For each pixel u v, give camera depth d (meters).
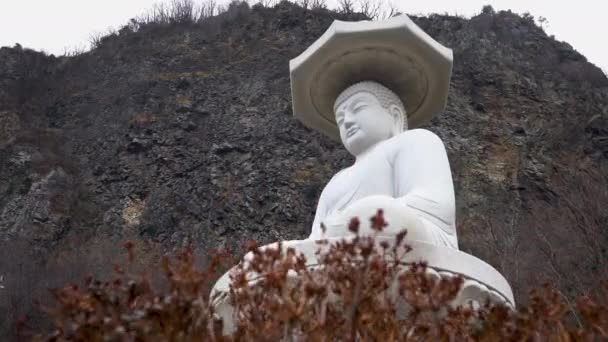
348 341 3.73
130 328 3.44
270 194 28.83
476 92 32.72
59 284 20.20
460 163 28.94
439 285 4.02
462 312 4.16
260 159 30.42
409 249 4.59
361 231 5.34
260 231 27.62
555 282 15.72
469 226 23.14
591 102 32.25
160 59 36.22
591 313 4.07
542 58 34.84
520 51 35.12
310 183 29.23
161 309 3.50
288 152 30.58
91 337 3.47
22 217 28.05
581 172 26.08
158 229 28.06
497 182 28.06
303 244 5.24
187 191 29.61
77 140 32.81
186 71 35.44
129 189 29.98
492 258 18.67
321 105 7.58
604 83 33.66
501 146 30.12
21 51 37.41
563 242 17.75
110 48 37.59
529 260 17.34
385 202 5.49
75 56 37.66
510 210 26.14
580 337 3.92
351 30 6.92
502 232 20.92
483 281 5.36
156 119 32.91
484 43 35.03
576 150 29.66
